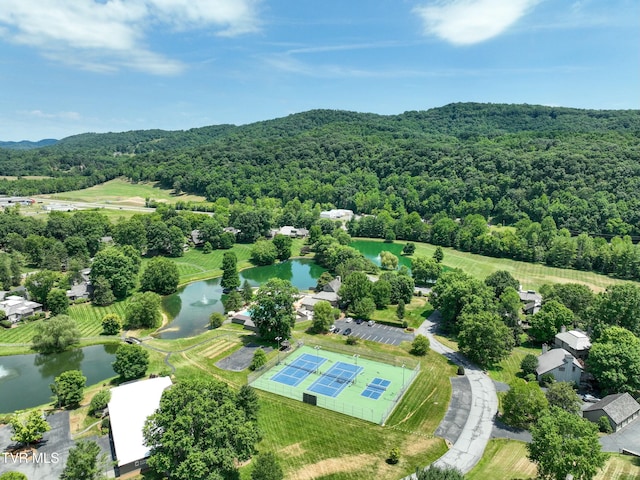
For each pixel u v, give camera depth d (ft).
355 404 274.77
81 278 493.77
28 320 403.54
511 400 253.65
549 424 194.59
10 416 245.04
